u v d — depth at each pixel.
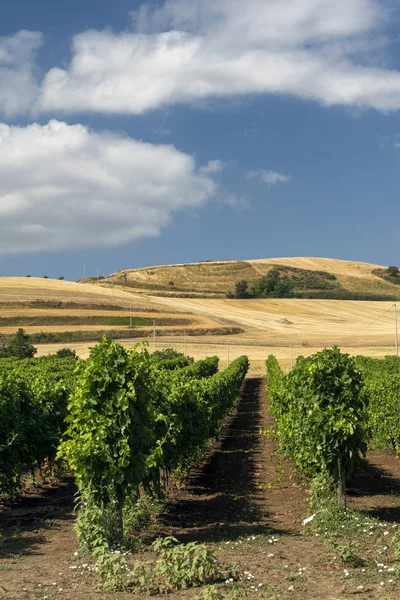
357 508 13.31
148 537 11.00
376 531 10.67
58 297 118.00
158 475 13.16
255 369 73.00
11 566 8.98
